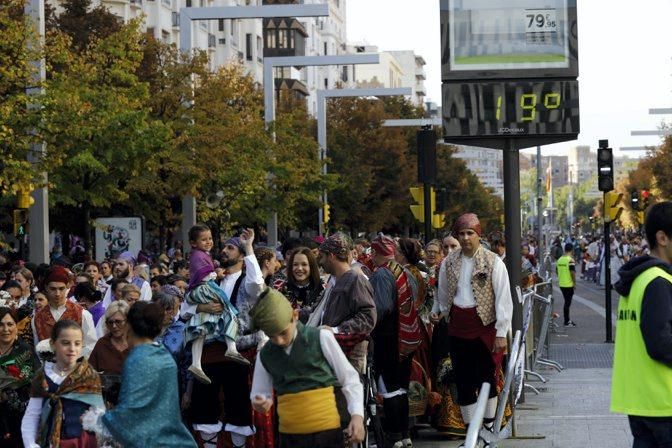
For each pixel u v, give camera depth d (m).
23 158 28.53
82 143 32.91
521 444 14.54
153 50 43.88
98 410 9.83
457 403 15.15
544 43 17.94
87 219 35.06
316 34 145.25
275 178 50.56
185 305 13.19
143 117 33.91
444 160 104.19
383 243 13.92
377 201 83.31
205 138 41.38
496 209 152.75
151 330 9.34
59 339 11.00
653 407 8.02
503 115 17.94
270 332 8.97
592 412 17.36
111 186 34.75
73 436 10.94
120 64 36.84
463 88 18.02
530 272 22.42
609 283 30.81
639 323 8.03
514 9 17.94
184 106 43.44
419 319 14.66
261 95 57.88
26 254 40.38
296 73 123.50
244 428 13.24
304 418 9.08
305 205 60.66
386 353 13.71
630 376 8.14
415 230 100.31
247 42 103.75
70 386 10.95
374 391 13.31
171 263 36.56
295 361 9.11
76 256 45.09
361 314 11.88
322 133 58.59
